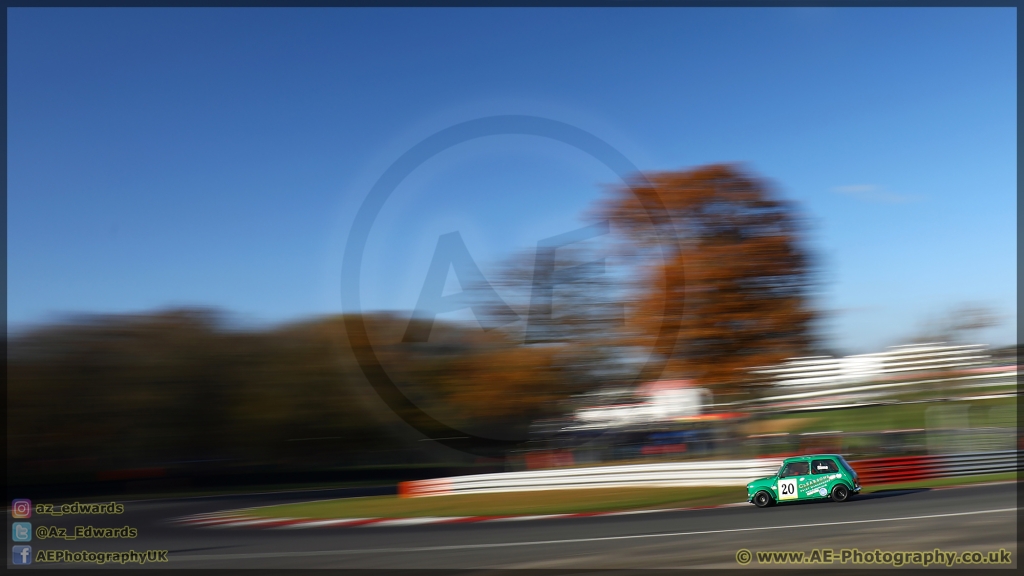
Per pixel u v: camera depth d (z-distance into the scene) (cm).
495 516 1199
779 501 1179
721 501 1266
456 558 835
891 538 837
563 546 882
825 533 890
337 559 862
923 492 1257
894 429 1596
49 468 1702
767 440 1565
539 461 1664
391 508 1340
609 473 1452
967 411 1612
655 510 1198
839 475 1173
